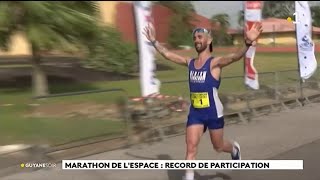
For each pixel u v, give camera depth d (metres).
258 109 35.75
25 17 54.44
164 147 30.44
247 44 18.61
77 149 29.70
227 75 38.44
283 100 31.64
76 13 56.59
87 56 68.69
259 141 29.56
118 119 32.34
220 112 20.34
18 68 82.62
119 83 72.62
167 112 35.12
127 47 85.00
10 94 59.25
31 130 29.62
